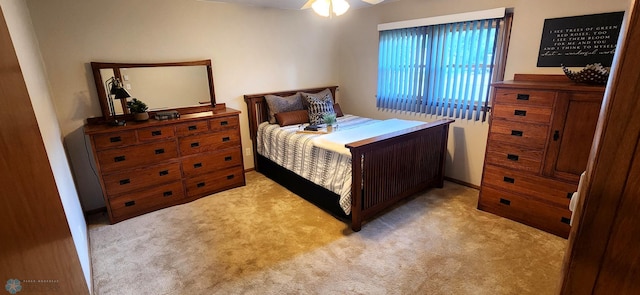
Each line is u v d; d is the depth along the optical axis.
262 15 3.80
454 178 3.65
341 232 2.57
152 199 2.97
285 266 2.15
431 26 3.45
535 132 2.42
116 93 2.82
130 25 2.95
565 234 2.40
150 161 2.89
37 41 2.53
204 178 3.28
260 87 3.99
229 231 2.62
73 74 2.75
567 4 2.55
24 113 1.02
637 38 0.52
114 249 2.38
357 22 4.29
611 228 0.61
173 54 3.25
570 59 2.60
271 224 2.72
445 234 2.50
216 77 3.60
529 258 2.17
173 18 3.18
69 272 1.21
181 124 3.00
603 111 0.65
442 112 3.59
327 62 4.59
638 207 0.57
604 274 0.65
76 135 2.85
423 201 3.12
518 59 2.90
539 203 2.50
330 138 2.95
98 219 2.88
